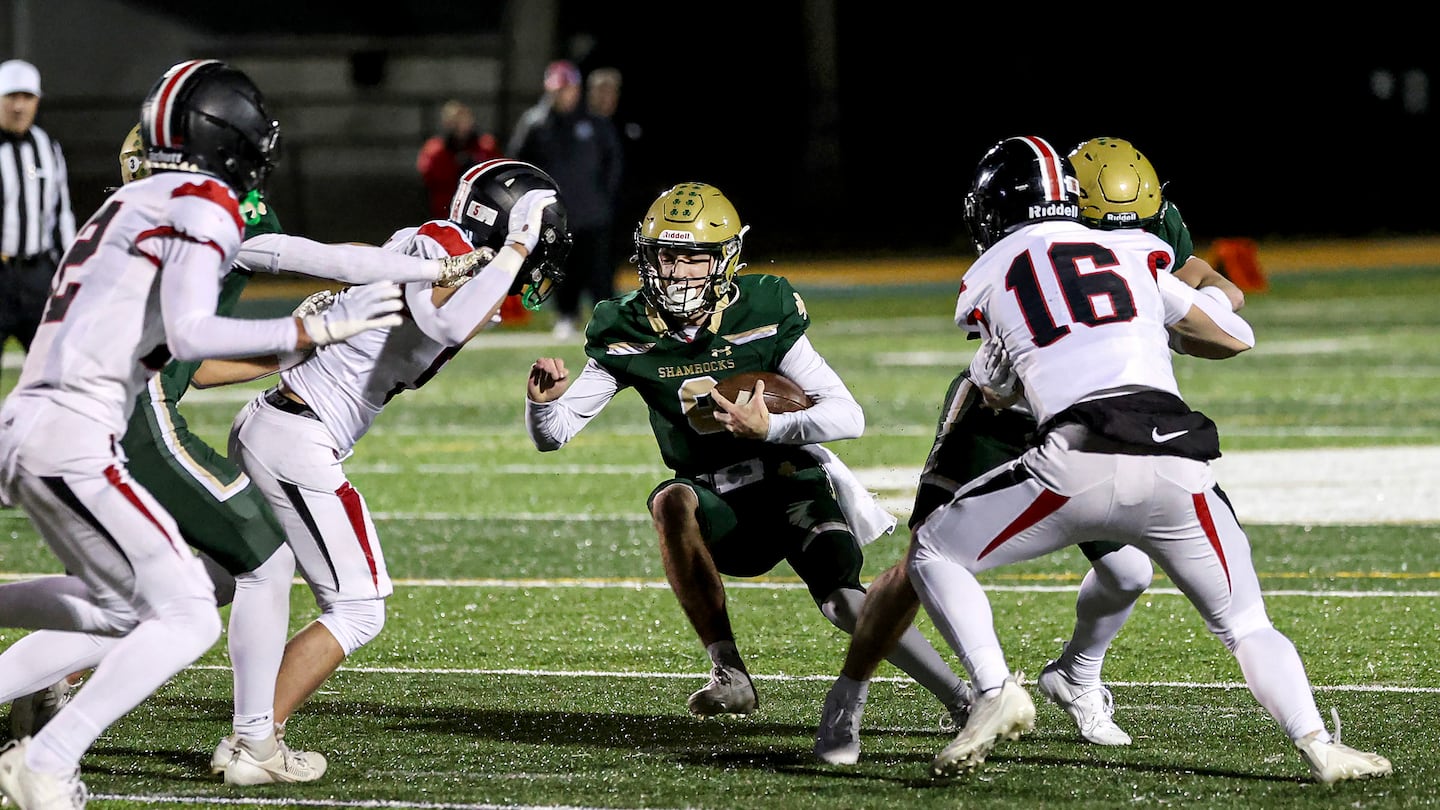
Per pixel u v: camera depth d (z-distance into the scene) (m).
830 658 17.55
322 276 12.93
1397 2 98.88
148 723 14.84
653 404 14.65
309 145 82.94
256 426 13.32
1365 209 96.38
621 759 13.60
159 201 11.69
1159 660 17.12
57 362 11.59
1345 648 17.48
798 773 13.16
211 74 12.18
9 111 26.64
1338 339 50.44
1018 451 13.51
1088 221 13.66
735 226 14.30
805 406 14.38
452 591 20.92
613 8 98.06
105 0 86.69
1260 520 24.67
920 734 14.47
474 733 14.49
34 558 23.00
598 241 49.78
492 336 54.06
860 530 14.91
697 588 14.28
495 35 91.44
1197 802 12.20
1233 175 97.06
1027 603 20.16
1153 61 99.00
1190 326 13.17
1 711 15.46
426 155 53.75
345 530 13.28
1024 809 12.10
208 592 11.88
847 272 76.81
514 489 28.39
